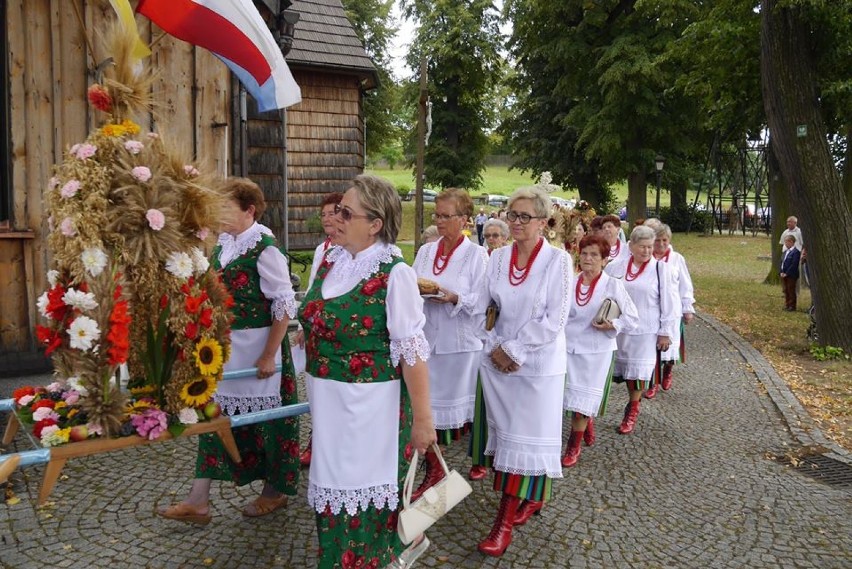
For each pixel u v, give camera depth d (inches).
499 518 149.9
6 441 121.3
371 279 106.5
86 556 137.4
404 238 1166.3
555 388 150.3
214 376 119.3
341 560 107.3
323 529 108.4
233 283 146.7
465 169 1398.9
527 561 146.3
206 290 122.5
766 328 466.9
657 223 294.4
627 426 241.8
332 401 107.3
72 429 105.6
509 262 156.6
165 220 111.7
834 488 197.5
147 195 110.9
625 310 206.4
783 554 155.6
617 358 245.4
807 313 528.4
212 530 150.6
